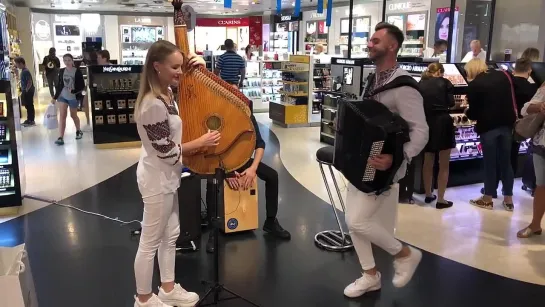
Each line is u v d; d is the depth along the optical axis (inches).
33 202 195.8
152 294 106.6
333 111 308.3
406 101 103.3
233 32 882.8
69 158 278.5
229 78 345.7
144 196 98.4
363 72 280.5
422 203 198.1
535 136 155.6
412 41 491.2
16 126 185.8
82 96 331.9
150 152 96.6
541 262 142.4
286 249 149.9
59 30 749.9
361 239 118.5
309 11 682.8
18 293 84.5
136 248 149.9
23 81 390.6
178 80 95.7
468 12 409.7
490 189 190.7
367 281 120.7
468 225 172.9
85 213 183.0
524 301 119.8
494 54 384.5
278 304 116.5
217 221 111.4
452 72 221.1
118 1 607.5
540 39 345.1
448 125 182.2
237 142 101.1
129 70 307.3
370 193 108.1
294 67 397.7
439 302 118.6
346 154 106.0
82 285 125.5
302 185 222.2
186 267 136.8
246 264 138.9
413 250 115.9
